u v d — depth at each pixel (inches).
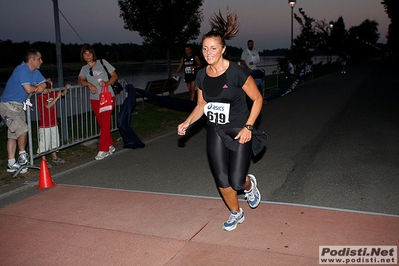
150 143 332.2
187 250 150.8
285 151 294.5
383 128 365.4
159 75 1151.6
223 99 149.3
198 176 242.4
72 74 1141.7
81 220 180.4
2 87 725.9
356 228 163.9
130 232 167.0
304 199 200.2
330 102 552.1
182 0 574.2
